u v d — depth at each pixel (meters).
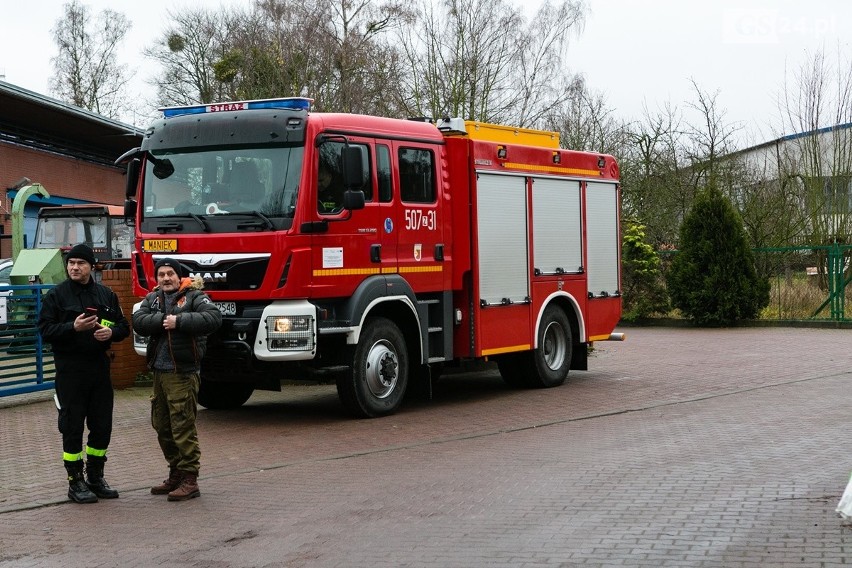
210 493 8.09
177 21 41.97
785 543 5.96
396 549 6.23
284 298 10.75
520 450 9.48
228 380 11.41
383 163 11.76
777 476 7.86
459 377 15.85
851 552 5.73
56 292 7.84
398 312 12.20
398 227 11.88
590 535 6.33
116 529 7.08
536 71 32.00
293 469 8.94
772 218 29.81
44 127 33.84
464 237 12.77
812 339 21.47
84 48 47.34
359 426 11.15
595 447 9.48
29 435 10.94
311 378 11.17
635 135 33.81
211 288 10.98
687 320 26.95
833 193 30.38
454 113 30.23
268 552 6.32
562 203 14.43
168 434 8.03
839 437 9.58
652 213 32.75
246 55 30.94
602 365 17.22
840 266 25.05
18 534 7.04
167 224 11.25
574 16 32.00
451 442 10.05
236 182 11.05
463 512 7.10
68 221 24.91
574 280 14.62
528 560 5.85
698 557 5.75
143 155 11.57
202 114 11.45
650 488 7.60
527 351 13.89
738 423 10.65
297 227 10.73
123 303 14.30
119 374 14.23
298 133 10.86
